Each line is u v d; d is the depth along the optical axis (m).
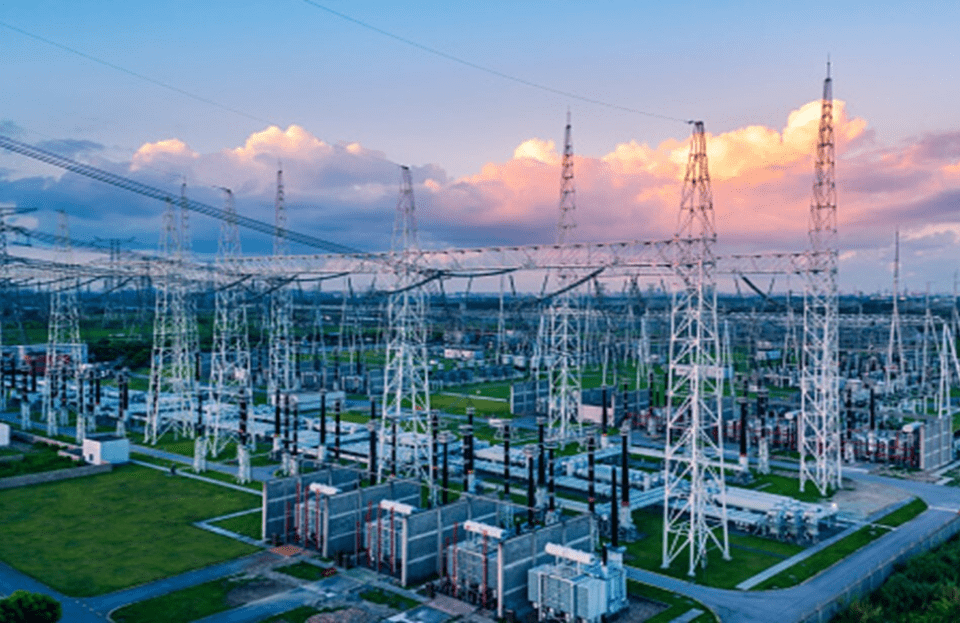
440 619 47.53
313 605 49.25
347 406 138.50
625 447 64.12
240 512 69.75
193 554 58.38
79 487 78.81
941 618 48.06
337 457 90.31
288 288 149.00
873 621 47.56
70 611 47.81
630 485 79.44
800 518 64.12
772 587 53.38
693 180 61.09
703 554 57.28
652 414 115.50
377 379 156.38
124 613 47.66
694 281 61.62
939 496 78.31
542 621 48.06
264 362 183.12
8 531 63.88
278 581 53.19
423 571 54.28
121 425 103.94
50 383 116.81
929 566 54.91
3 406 129.88
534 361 184.38
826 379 79.75
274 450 92.81
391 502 55.72
